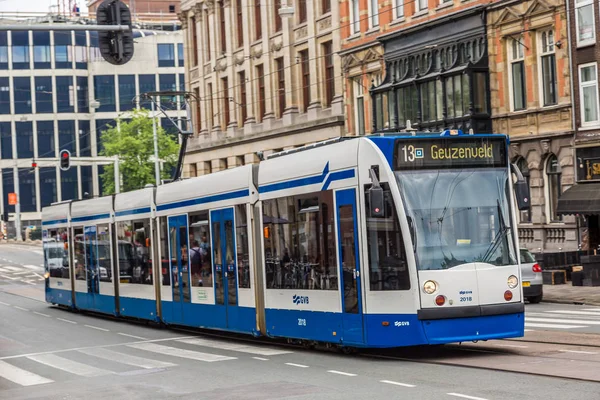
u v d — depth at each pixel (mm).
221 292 25312
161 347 25266
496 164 19172
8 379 20641
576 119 41250
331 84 59531
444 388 14961
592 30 40531
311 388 15977
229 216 24766
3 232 125125
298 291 21391
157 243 30172
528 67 43469
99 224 36250
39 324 36188
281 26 64375
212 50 74062
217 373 18984
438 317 18109
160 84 130875
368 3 54594
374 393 14961
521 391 14195
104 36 21594
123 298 33656
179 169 45625
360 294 19078
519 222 44625
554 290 36625
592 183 40594
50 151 131125
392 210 18484
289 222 21766
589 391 13883
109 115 131000
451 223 18578
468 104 45188
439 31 47656
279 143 64375
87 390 17938
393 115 50906
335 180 19891
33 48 130625
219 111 73438
